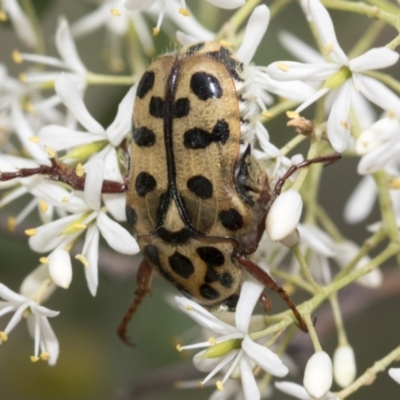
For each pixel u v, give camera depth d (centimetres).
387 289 13
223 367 10
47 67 12
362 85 10
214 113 10
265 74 10
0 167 10
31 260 13
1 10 12
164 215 10
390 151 10
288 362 12
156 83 10
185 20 11
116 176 10
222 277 10
